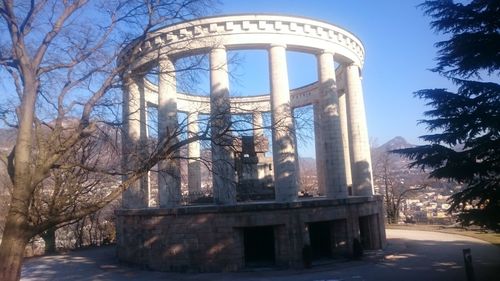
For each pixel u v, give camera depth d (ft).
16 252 36.11
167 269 84.94
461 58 56.24
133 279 78.28
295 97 144.15
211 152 50.37
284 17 94.43
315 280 70.85
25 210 36.94
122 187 41.55
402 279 67.87
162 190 91.35
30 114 38.37
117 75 44.11
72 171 42.98
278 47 93.50
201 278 77.10
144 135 63.87
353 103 112.16
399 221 189.98
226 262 81.97
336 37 104.22
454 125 56.29
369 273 74.90
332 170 99.50
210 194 111.75
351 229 92.73
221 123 46.75
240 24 92.27
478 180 55.93
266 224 82.99
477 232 134.21
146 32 44.78
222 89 88.79
